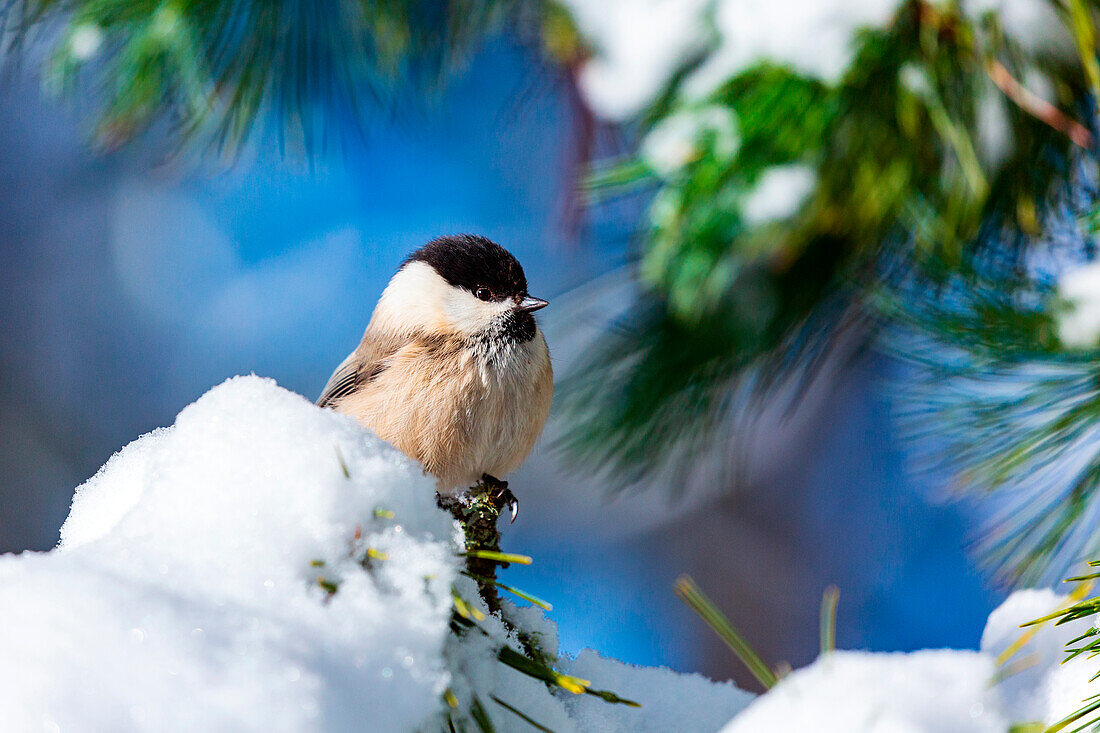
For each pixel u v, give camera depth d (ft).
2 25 7.14
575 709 6.99
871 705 5.83
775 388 7.09
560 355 7.35
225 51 7.16
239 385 6.31
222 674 4.70
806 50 6.98
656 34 7.00
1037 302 7.02
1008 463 7.02
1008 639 6.57
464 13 7.20
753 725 5.83
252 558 5.43
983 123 6.98
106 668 4.62
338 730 4.78
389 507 5.83
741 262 7.02
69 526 6.98
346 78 7.20
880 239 7.02
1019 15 6.98
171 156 7.20
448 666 5.78
